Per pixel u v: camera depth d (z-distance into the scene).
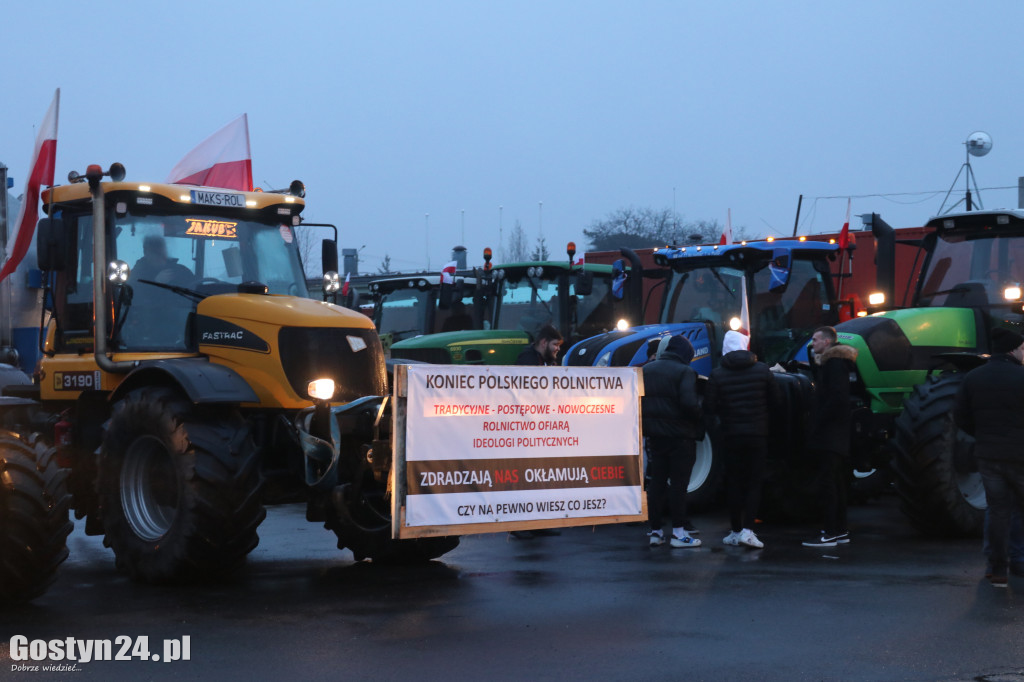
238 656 5.49
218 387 7.50
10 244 9.15
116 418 7.80
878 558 8.45
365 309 17.34
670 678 5.07
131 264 8.27
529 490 7.81
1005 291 10.38
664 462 9.17
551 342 10.41
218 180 10.28
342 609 6.64
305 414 7.66
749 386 9.09
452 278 15.09
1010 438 7.20
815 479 10.88
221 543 7.35
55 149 8.99
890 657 5.43
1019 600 6.78
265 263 8.84
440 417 7.43
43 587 6.81
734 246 12.11
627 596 6.98
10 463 6.68
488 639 5.84
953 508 9.26
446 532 7.41
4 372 13.61
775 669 5.21
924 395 9.42
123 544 7.71
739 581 7.47
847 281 17.33
